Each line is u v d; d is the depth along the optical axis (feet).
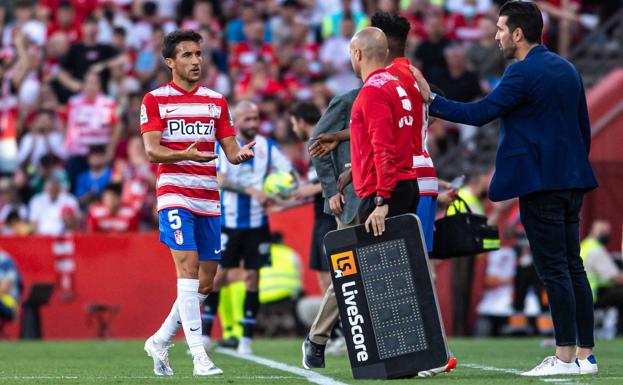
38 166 203.31
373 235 77.00
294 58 209.26
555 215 82.17
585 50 197.88
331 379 78.69
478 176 175.22
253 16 216.33
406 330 76.64
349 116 88.22
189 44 82.79
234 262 128.47
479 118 82.23
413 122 82.84
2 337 166.91
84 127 203.21
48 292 167.84
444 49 189.98
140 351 127.75
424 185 83.87
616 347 130.41
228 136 84.84
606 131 182.80
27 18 229.25
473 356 114.52
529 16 83.71
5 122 213.25
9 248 168.55
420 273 76.48
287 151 184.34
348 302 77.41
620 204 182.19
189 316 82.99
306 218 172.96
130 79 215.31
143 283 170.09
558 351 82.58
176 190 82.84
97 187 197.16
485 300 172.76
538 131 82.43
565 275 82.28
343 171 87.97
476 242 87.20
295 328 168.96
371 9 218.79
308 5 222.69
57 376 86.69
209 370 83.15
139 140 195.62
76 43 217.77
